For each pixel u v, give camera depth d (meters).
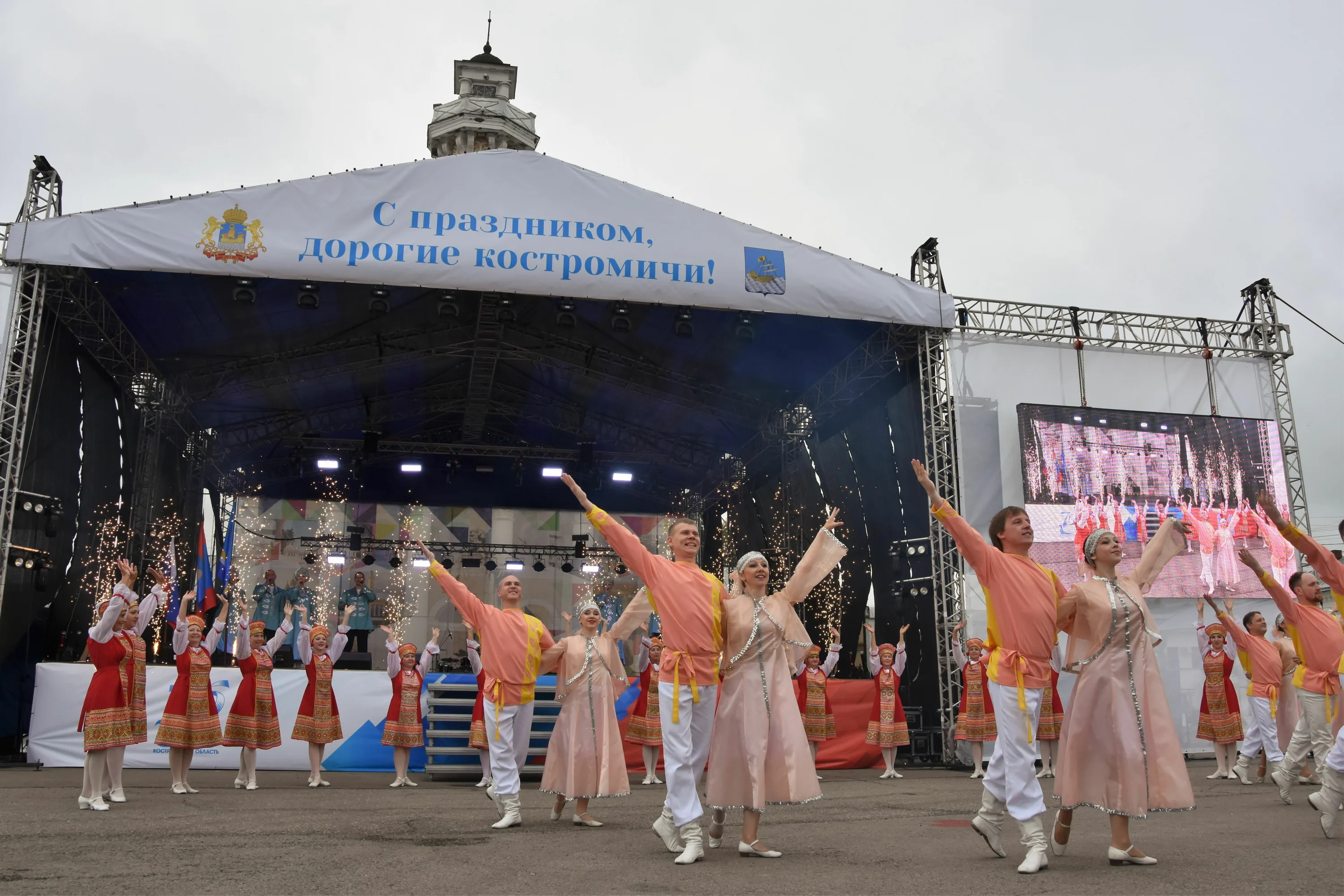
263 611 19.16
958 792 8.45
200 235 11.11
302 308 13.59
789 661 4.65
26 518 11.03
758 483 18.88
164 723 7.73
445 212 11.65
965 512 12.54
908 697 13.23
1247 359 13.92
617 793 5.78
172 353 14.40
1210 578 12.80
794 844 4.76
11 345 10.70
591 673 5.93
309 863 4.01
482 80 34.69
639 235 11.99
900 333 12.90
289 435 18.86
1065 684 11.91
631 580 22.42
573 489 4.75
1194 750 12.31
